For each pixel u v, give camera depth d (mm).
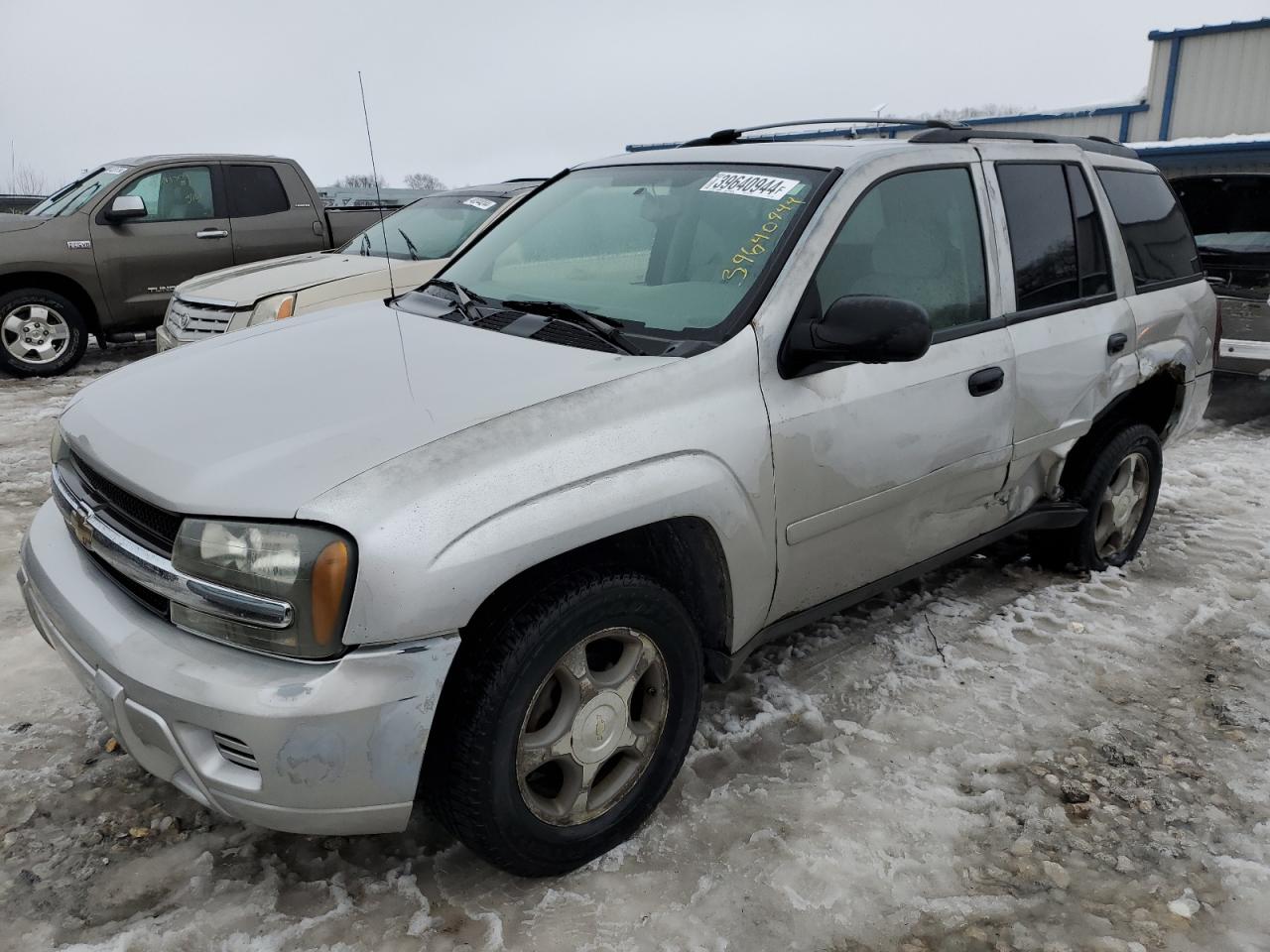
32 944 2174
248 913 2283
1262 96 14539
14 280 8289
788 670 3426
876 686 3338
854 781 2826
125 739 2145
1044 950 2254
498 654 2127
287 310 6062
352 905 2324
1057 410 3545
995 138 3553
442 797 2184
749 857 2514
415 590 1951
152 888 2355
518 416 2205
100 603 2225
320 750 1939
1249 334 7129
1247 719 3201
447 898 2359
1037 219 3566
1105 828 2664
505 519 2066
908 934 2289
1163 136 15648
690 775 2836
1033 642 3684
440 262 6699
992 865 2518
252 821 2068
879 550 3080
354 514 1945
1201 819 2707
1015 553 4512
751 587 2654
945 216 3209
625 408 2336
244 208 9102
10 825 2541
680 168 3336
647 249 3078
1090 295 3791
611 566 2318
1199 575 4348
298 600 1932
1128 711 3238
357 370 2553
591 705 2350
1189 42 15156
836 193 2873
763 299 2658
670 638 2467
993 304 3324
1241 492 5555
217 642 2037
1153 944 2273
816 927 2299
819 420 2695
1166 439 4488
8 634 3508
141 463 2201
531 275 3248
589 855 2439
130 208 8344
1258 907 2391
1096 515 4113
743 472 2512
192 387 2568
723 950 2225
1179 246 4449
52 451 2746
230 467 2088
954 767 2912
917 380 2971
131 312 8711
